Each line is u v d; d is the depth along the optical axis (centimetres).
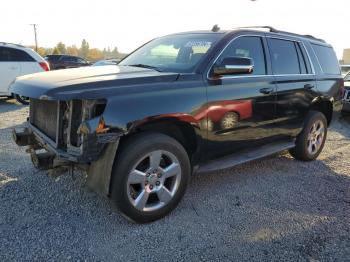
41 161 341
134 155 322
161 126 354
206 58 388
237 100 405
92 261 284
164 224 346
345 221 367
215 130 387
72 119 312
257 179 478
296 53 524
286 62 500
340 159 594
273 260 296
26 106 1073
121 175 319
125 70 378
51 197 389
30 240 307
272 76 464
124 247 305
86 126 293
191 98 357
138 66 422
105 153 309
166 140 342
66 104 321
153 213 344
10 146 579
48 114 358
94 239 314
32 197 387
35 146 404
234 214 372
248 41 444
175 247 308
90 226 335
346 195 436
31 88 316
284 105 483
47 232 321
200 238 324
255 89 430
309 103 535
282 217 370
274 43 486
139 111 316
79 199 387
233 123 407
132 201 330
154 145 333
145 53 464
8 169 465
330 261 298
